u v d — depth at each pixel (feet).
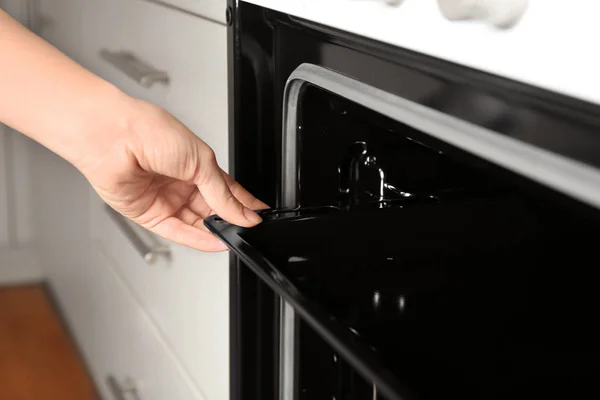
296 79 1.60
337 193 1.78
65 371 4.78
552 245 1.67
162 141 1.69
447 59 1.01
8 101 1.72
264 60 1.76
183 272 2.50
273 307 1.95
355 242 1.62
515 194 1.63
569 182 0.93
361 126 1.74
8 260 5.63
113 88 1.74
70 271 4.44
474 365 1.42
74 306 4.50
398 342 1.44
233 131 1.88
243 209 1.61
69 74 1.73
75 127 1.70
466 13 0.94
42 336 5.11
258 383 2.01
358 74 1.38
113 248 3.37
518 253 1.68
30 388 4.60
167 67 2.42
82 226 3.93
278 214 1.62
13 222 5.51
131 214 1.92
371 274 1.60
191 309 2.48
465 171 1.63
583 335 1.54
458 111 1.12
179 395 2.71
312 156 1.73
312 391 1.84
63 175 4.23
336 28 1.35
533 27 0.87
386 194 1.78
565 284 1.68
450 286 1.60
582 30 0.81
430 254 1.66
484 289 1.62
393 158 1.74
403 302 1.55
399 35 1.10
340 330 1.16
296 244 1.58
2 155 5.30
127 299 3.24
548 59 0.85
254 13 1.73
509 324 1.53
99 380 4.08
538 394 1.38
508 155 1.02
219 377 2.30
